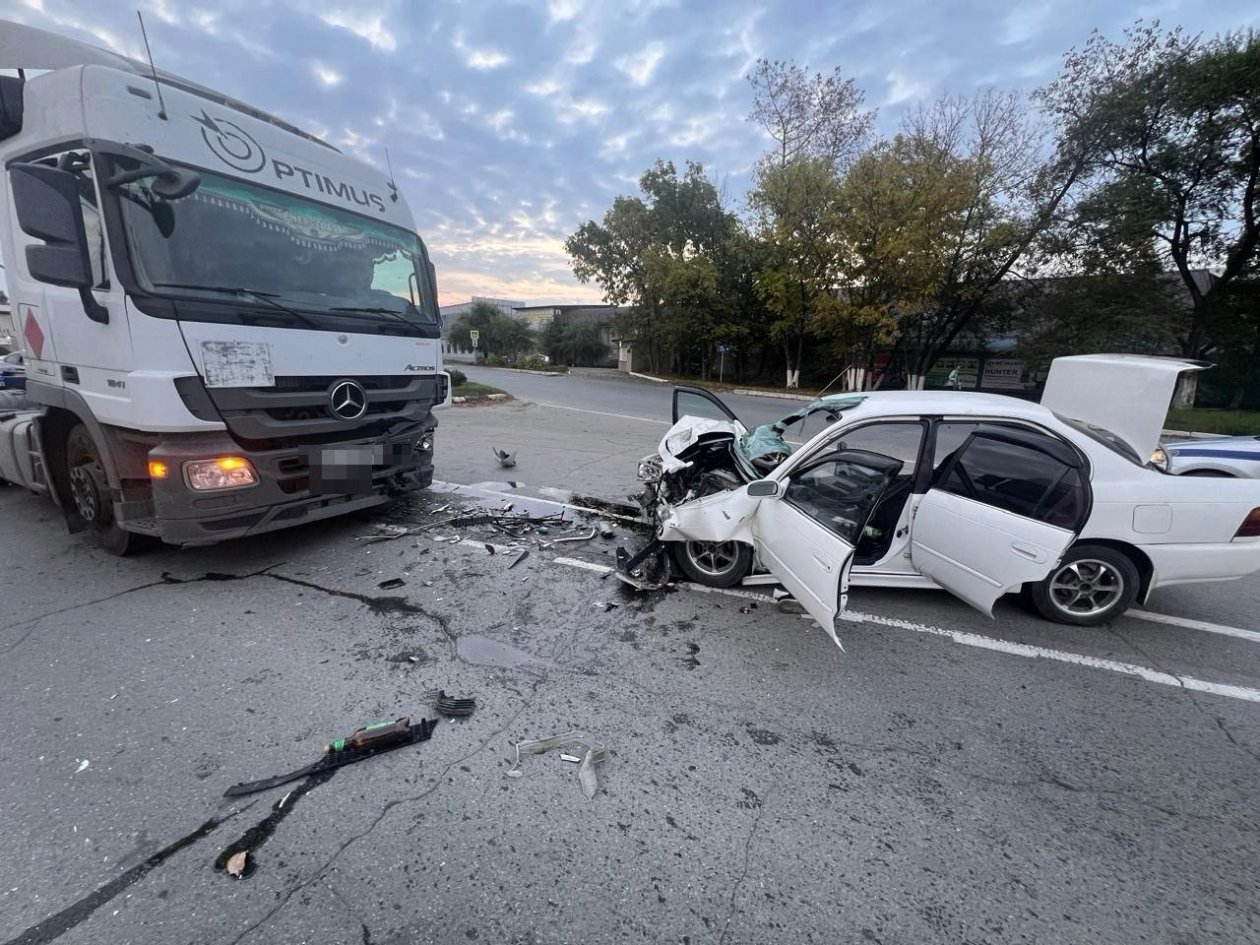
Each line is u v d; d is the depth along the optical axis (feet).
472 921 5.80
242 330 12.38
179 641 10.87
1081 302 62.44
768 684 10.10
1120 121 55.93
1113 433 12.15
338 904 5.91
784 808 7.40
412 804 7.23
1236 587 14.52
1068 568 12.08
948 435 12.05
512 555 15.49
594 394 69.10
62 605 12.19
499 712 9.10
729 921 5.91
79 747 8.00
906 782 7.92
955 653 11.24
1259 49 50.24
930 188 62.69
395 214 16.81
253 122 13.52
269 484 13.14
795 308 82.48
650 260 101.14
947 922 5.98
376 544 16.10
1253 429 47.52
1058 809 7.53
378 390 15.48
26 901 5.81
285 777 7.59
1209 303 62.49
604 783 7.72
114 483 13.07
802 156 77.05
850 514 13.29
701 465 16.60
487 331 169.78
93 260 11.53
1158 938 5.88
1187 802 7.70
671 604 13.03
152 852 6.43
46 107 12.05
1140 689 10.19
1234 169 55.47
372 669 10.14
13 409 18.45
